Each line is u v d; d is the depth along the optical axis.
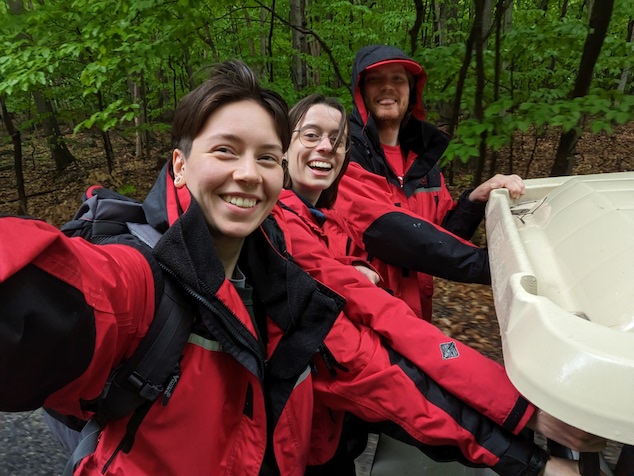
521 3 5.91
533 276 0.66
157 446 0.58
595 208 0.80
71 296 0.41
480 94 2.10
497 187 1.25
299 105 1.09
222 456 0.64
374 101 1.37
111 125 2.51
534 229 0.93
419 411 0.72
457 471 0.94
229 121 0.57
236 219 0.59
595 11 1.74
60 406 0.48
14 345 0.37
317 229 0.98
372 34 4.89
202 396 0.58
